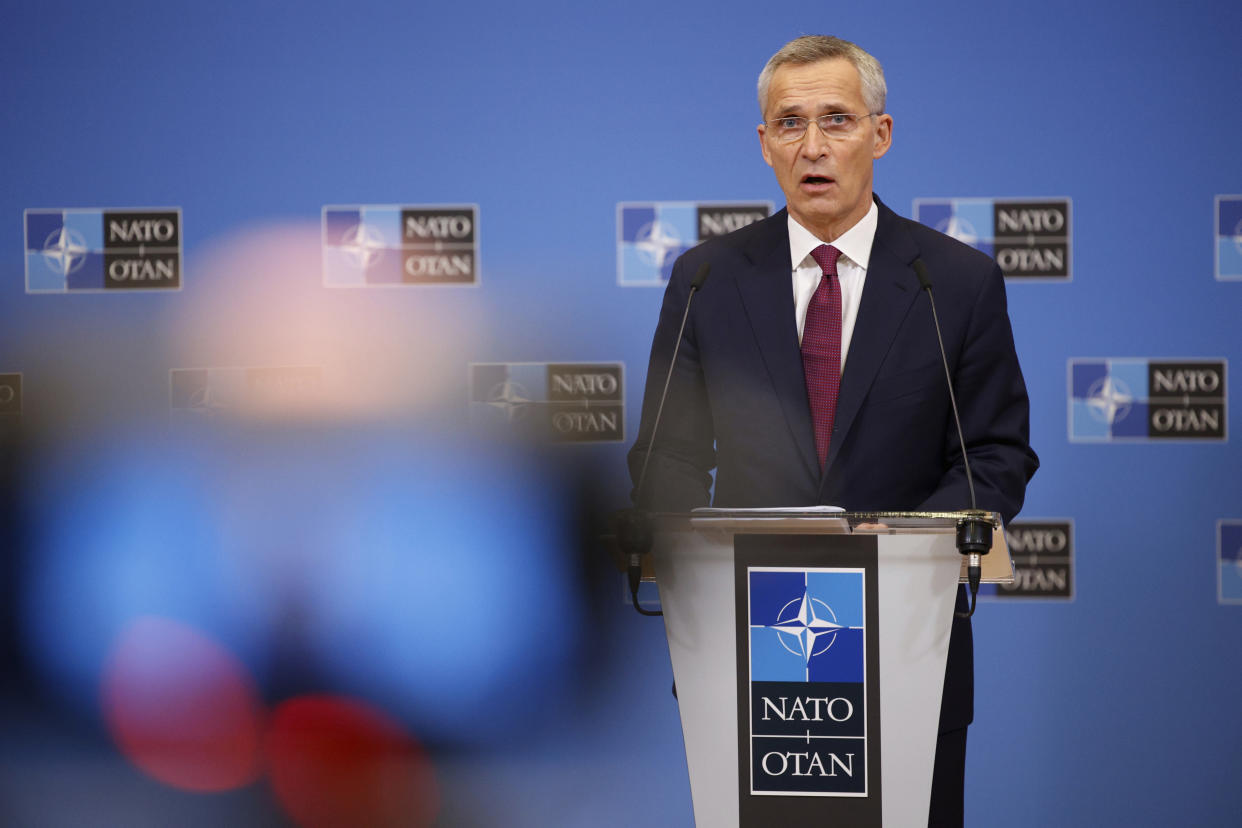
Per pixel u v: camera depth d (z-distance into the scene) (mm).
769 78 6250
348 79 10617
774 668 4367
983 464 5766
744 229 6555
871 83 6184
